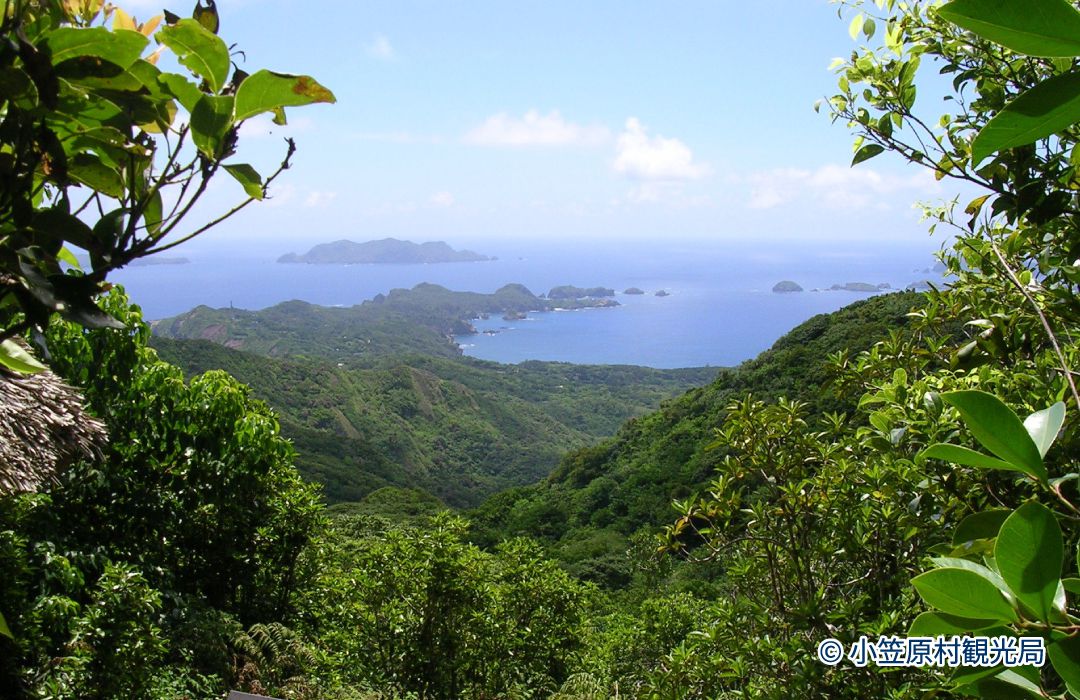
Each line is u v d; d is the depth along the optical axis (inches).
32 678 138.9
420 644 218.5
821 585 97.3
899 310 976.3
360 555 238.1
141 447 238.7
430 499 1469.0
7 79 22.6
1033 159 54.3
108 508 231.8
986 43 62.1
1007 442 21.9
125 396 236.8
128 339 232.7
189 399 257.1
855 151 69.5
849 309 1117.1
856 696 81.0
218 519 256.7
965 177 57.2
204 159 24.9
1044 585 19.6
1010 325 70.2
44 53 23.6
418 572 221.9
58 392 138.1
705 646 98.7
